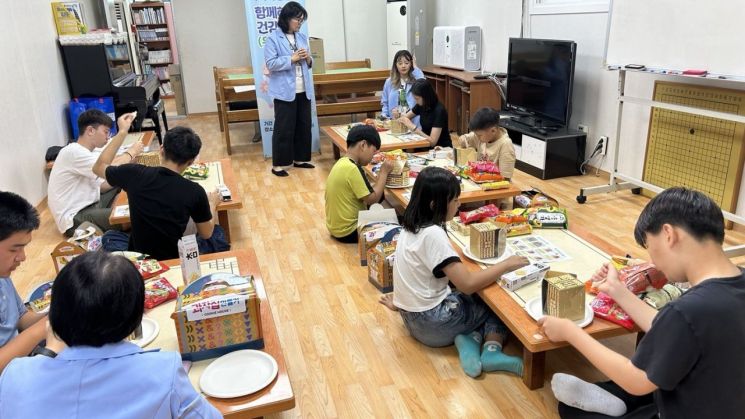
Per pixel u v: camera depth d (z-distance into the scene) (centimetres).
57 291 92
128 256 198
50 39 482
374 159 355
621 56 374
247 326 148
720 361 113
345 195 329
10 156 364
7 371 93
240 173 514
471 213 253
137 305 95
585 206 403
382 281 273
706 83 354
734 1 286
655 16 340
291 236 356
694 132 366
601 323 179
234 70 711
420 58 757
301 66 504
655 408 152
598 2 447
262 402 132
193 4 802
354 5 842
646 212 125
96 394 89
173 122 790
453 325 217
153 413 91
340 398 199
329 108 592
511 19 573
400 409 192
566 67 447
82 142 341
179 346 144
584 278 204
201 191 234
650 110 404
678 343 113
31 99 417
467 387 202
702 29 308
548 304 180
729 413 117
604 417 166
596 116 464
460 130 657
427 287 215
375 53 873
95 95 520
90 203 345
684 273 120
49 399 88
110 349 93
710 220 116
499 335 217
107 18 685
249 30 529
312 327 246
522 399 194
